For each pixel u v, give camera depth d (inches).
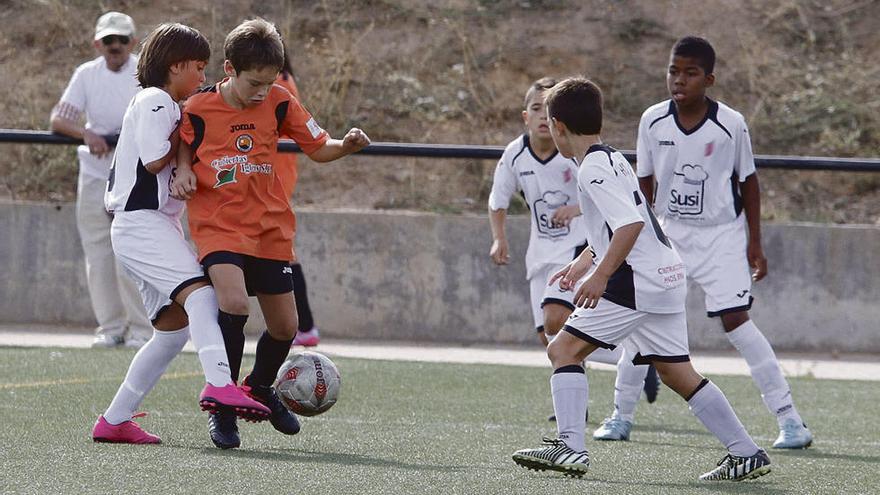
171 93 720.3
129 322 1310.3
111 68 1299.2
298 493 562.9
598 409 1024.9
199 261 703.7
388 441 778.2
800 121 1780.3
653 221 654.5
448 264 1486.2
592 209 649.6
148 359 714.2
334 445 750.5
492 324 1481.3
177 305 708.0
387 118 1801.2
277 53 689.0
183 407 898.7
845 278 1453.0
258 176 706.2
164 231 703.7
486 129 1782.7
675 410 1024.9
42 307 1529.3
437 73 1868.8
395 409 953.5
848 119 1779.0
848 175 1707.7
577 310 657.6
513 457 641.0
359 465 657.0
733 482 650.2
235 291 687.7
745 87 1831.9
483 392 1072.2
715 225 889.5
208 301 687.7
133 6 1956.2
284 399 737.0
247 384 750.5
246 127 704.4
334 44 1898.4
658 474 677.3
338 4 1959.9
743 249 888.9
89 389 965.2
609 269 618.8
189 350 1285.7
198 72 722.2
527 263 984.3
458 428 860.6
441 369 1211.9
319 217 1498.5
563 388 644.7
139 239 699.4
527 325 1477.6
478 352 1406.3
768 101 1813.5
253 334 1477.6
